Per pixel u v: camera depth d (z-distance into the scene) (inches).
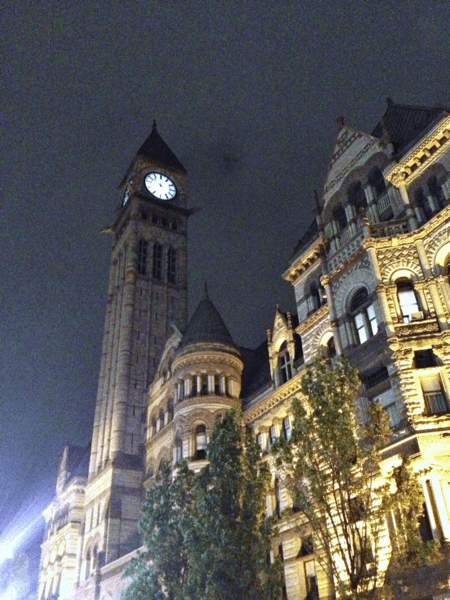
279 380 1856.5
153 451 2556.6
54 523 3523.6
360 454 971.9
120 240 3735.2
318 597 1348.4
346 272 1513.3
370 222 1561.3
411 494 959.0
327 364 1534.2
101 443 2935.5
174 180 3969.0
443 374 1189.7
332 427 981.2
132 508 2508.6
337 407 999.6
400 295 1347.2
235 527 1092.5
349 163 1734.7
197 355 2166.6
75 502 3262.8
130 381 2920.8
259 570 1044.5
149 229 3609.7
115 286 3604.8
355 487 948.0
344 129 1809.8
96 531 2549.2
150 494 1419.8
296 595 1421.0
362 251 1470.2
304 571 1437.0
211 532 1086.4
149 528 1350.9
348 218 1658.5
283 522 1549.0
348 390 1032.8
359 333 1427.2
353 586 861.8
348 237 1642.5
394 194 1520.7
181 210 3811.5
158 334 3181.6
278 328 1943.9
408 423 1145.4
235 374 2160.4
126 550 2386.8
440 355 1205.1
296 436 1007.6
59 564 3174.2
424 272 1323.8
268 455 1732.3
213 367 2139.5
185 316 3366.1
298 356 1823.3
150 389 2822.3
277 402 1798.7
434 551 881.5
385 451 1154.0
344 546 1176.2
